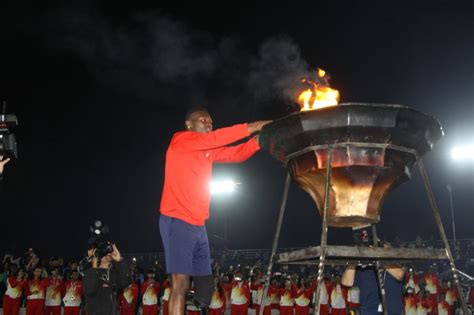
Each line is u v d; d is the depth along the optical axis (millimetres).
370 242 5641
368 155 3707
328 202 3670
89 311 7090
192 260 3467
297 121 3740
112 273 7250
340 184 3807
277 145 4016
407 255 3695
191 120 3768
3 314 16281
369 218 3863
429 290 21266
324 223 3627
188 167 3422
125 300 17672
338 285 20266
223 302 18625
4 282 17750
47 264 19203
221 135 3434
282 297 20219
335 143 3721
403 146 3793
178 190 3396
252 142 3961
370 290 6312
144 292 18203
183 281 3334
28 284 16703
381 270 6402
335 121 3648
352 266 6277
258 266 24000
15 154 5102
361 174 3748
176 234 3354
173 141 3523
